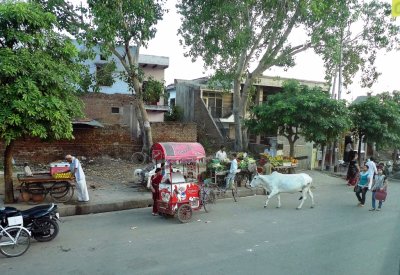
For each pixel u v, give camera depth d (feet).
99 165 63.16
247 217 36.29
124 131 70.79
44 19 33.86
